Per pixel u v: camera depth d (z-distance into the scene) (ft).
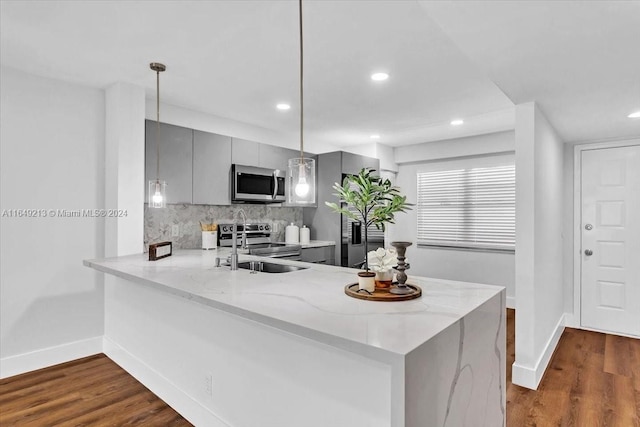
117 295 9.49
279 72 8.93
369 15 6.41
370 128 14.44
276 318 4.28
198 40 7.36
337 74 9.03
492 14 5.00
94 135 10.02
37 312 9.12
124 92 9.67
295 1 5.97
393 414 3.34
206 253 10.58
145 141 10.22
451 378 4.20
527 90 8.00
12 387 8.22
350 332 3.83
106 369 9.12
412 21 6.61
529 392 8.49
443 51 7.78
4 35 7.15
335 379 4.59
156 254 8.77
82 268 9.82
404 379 3.26
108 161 10.02
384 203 5.53
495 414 5.70
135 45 7.58
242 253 10.85
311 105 11.47
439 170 17.47
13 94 8.75
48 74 9.09
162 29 6.93
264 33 7.06
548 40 5.73
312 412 4.86
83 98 9.85
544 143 9.84
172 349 7.48
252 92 10.36
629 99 8.54
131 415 7.16
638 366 9.96
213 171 11.82
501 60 6.48
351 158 15.53
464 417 4.57
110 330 9.85
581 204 13.33
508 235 15.61
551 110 9.45
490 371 5.44
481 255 16.29
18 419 7.02
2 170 8.61
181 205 12.19
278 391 5.31
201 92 10.39
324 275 6.94
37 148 9.10
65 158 9.53
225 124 13.01
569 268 13.56
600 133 11.99
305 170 6.41
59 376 8.74
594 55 6.24
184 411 7.09
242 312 4.67
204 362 6.65
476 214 16.43
